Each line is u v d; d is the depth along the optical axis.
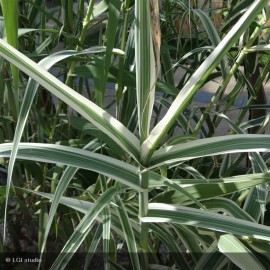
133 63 1.48
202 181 1.23
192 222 1.13
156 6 0.95
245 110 1.86
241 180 1.18
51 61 1.14
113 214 1.37
